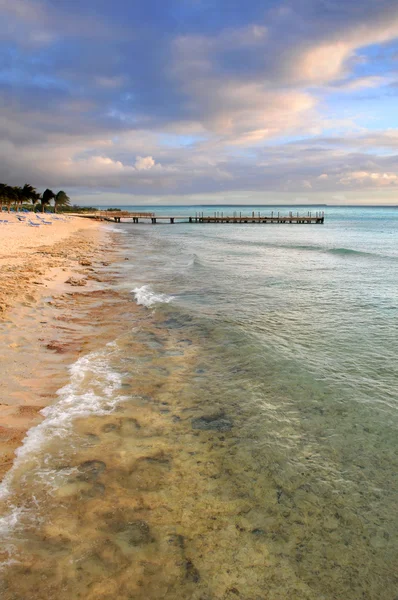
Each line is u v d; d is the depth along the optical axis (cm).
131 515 327
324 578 280
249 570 283
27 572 266
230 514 336
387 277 1655
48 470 374
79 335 793
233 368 657
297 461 414
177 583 269
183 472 388
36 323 833
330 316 1007
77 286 1275
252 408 523
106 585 262
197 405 527
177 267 1886
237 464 405
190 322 924
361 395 566
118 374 612
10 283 1156
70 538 298
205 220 8075
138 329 857
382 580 280
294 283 1494
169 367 654
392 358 712
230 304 1129
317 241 3859
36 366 614
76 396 528
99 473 376
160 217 7975
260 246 3197
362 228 6531
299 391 576
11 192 7112
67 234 3906
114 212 10062
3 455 388
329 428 479
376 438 459
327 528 326
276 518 335
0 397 501
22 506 326
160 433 455
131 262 2048
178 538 307
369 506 352
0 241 2603
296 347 768
